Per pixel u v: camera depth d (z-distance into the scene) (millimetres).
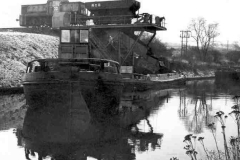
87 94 16375
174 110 18734
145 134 12414
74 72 16094
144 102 22672
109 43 33938
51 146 10805
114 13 35781
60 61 17094
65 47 27156
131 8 34938
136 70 37188
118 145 10891
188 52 92438
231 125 14203
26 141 11352
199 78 65250
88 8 36406
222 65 88062
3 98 23438
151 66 40500
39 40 43312
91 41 33438
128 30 36438
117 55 35250
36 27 50406
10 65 31250
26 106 19484
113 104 18203
